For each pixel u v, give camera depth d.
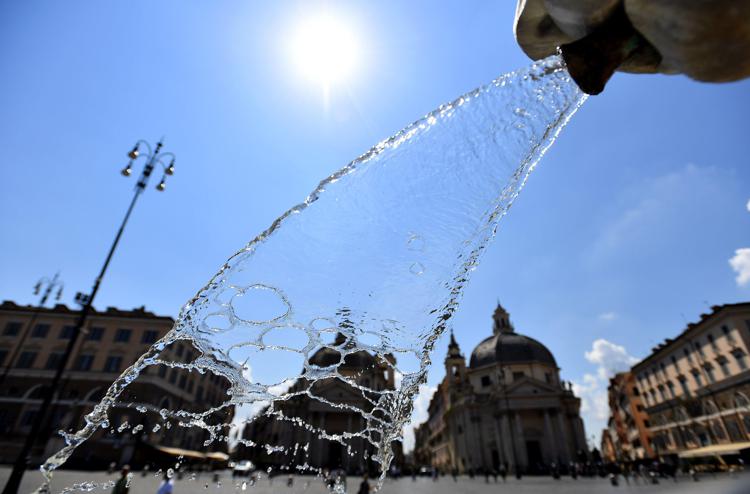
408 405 2.88
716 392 36.81
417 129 2.69
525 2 1.76
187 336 2.86
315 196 2.82
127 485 7.46
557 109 2.29
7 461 31.30
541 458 50.00
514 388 52.91
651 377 49.44
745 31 1.30
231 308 2.80
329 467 41.06
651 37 1.51
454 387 61.62
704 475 31.36
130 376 2.88
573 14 1.61
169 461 29.89
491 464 51.19
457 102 2.62
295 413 43.72
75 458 28.53
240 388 3.40
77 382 36.03
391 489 27.44
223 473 32.75
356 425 42.59
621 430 66.62
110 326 38.81
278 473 35.91
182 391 34.69
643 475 32.78
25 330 38.84
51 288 28.72
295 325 2.84
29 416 34.59
